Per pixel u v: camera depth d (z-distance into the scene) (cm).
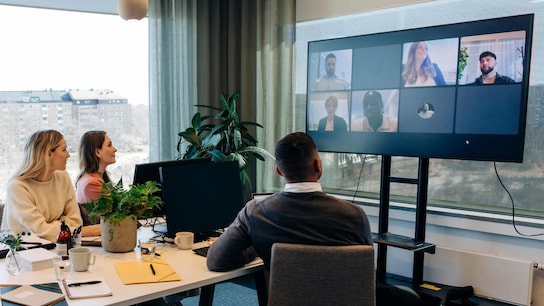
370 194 390
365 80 334
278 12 416
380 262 334
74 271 200
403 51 315
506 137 278
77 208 279
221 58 452
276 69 420
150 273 198
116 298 173
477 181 336
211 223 251
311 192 187
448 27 296
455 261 324
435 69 302
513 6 315
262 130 438
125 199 221
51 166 260
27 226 246
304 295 174
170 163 263
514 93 274
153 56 404
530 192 315
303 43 420
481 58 285
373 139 332
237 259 202
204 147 392
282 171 191
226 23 452
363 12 373
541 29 304
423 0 338
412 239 314
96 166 299
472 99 289
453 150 298
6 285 184
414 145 313
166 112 415
